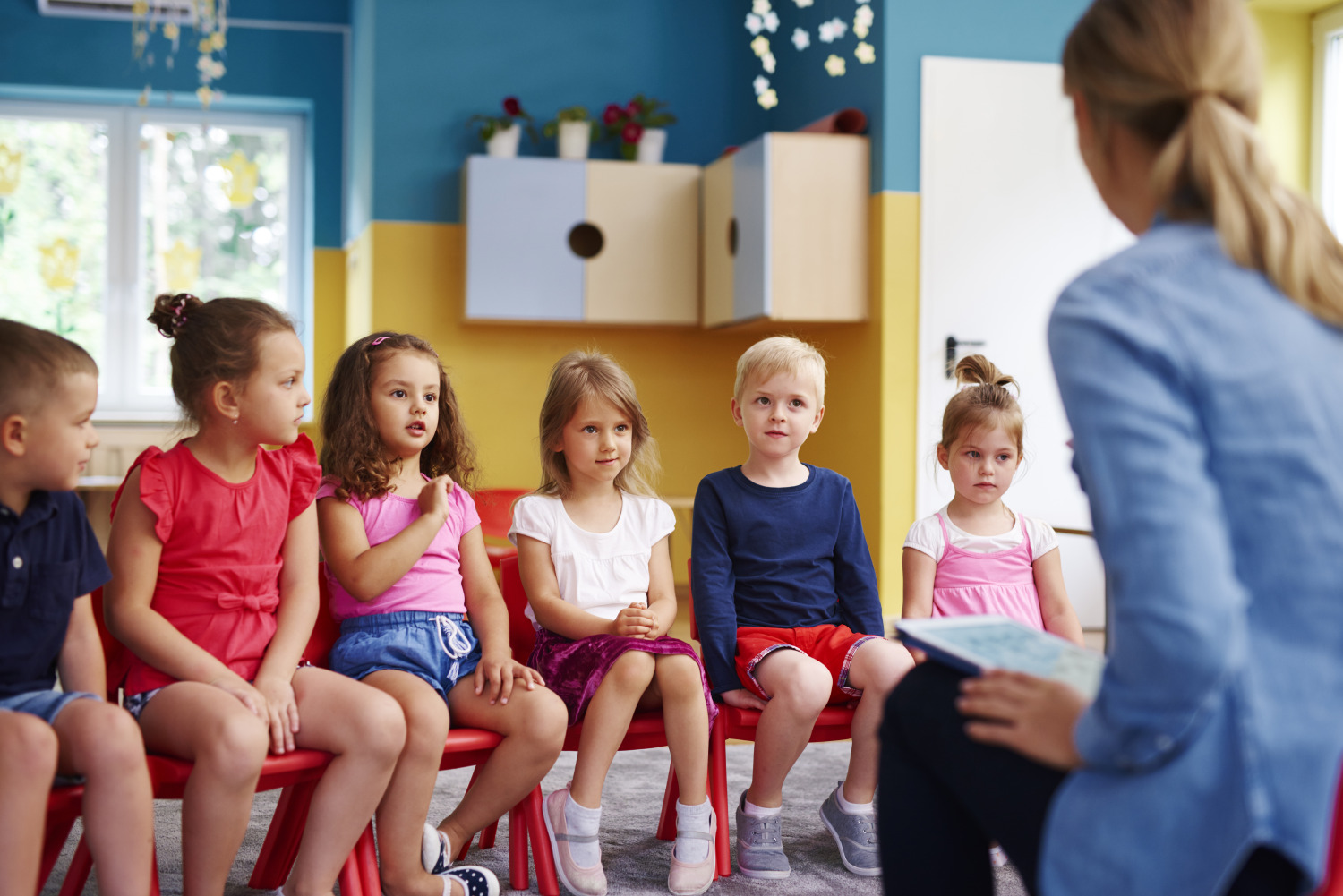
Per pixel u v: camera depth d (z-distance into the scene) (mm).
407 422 1758
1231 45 893
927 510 3809
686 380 4555
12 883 1141
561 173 4188
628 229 4262
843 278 3832
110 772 1217
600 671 1665
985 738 926
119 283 4840
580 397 1897
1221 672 752
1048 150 3895
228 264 4945
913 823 1050
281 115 4980
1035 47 3895
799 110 4418
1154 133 919
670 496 4430
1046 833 846
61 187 4805
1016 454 2006
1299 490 793
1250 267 849
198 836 1312
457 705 1649
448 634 1694
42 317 4801
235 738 1302
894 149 3775
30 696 1281
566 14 4469
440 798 2111
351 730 1409
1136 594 770
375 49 4262
